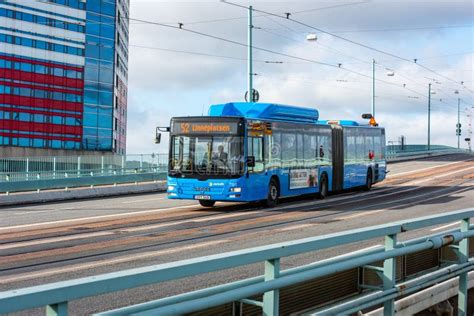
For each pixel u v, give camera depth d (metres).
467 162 60.88
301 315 4.78
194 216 19.41
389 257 5.55
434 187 33.41
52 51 73.31
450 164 57.78
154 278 3.20
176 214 20.12
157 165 40.34
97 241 13.74
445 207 22.47
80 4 75.31
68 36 74.44
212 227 16.41
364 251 5.45
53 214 20.59
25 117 71.62
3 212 22.05
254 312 4.41
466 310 7.26
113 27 78.19
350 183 28.86
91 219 18.64
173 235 14.75
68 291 2.80
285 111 23.20
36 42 72.25
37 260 11.20
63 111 74.19
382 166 33.31
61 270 10.12
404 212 20.61
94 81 76.62
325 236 4.73
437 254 7.11
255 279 4.16
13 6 70.56
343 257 5.09
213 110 22.62
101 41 77.06
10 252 12.18
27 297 2.64
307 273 4.50
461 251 7.21
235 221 17.88
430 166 55.34
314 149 25.38
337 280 5.36
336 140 27.53
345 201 25.16
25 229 16.12
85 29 75.75
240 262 3.79
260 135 21.34
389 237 5.75
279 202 24.64
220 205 23.47
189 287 8.62
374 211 20.95
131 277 3.08
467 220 7.27
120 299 7.82
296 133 23.91
